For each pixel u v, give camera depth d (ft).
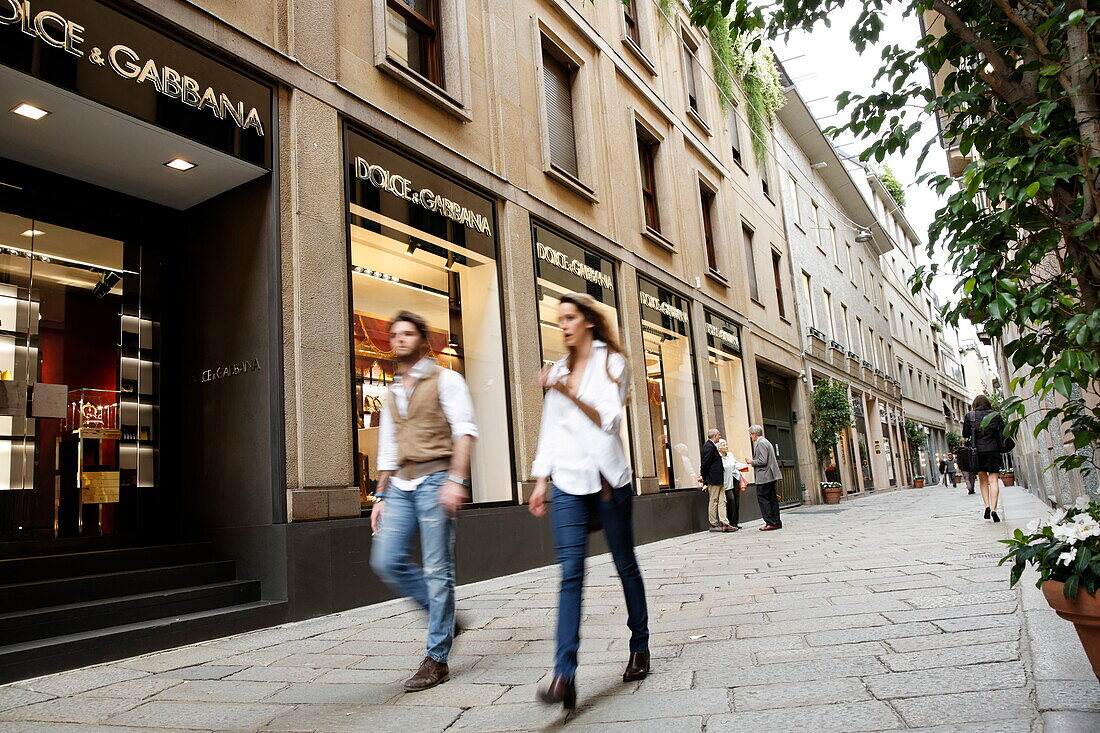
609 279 38.32
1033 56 10.32
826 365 77.71
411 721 9.96
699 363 46.78
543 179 33.68
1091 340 8.80
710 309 50.52
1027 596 14.33
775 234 70.38
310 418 20.01
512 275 29.94
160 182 20.65
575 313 11.10
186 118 18.51
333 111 22.62
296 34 21.74
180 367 21.79
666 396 42.27
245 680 12.75
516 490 28.12
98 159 19.13
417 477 12.15
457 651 13.99
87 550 19.02
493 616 17.60
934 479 147.54
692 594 18.89
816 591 17.69
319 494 19.74
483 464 27.09
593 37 40.11
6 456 17.97
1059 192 9.93
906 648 11.60
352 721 10.11
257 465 19.49
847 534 32.12
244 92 20.13
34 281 19.06
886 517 41.47
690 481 43.09
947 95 11.44
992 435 32.55
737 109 64.59
